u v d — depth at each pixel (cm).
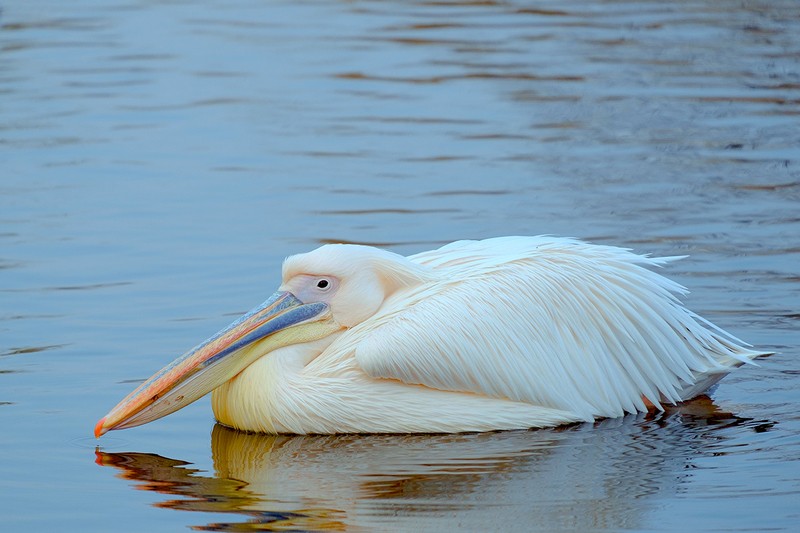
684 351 1117
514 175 1920
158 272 1497
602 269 1120
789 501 906
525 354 1076
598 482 950
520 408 1083
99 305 1380
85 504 924
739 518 879
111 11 3400
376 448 1045
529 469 982
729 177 1891
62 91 2519
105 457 1025
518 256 1121
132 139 2167
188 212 1753
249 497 934
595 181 1881
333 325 1130
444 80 2575
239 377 1112
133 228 1678
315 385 1086
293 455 1031
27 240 1623
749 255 1518
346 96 2470
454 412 1077
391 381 1086
